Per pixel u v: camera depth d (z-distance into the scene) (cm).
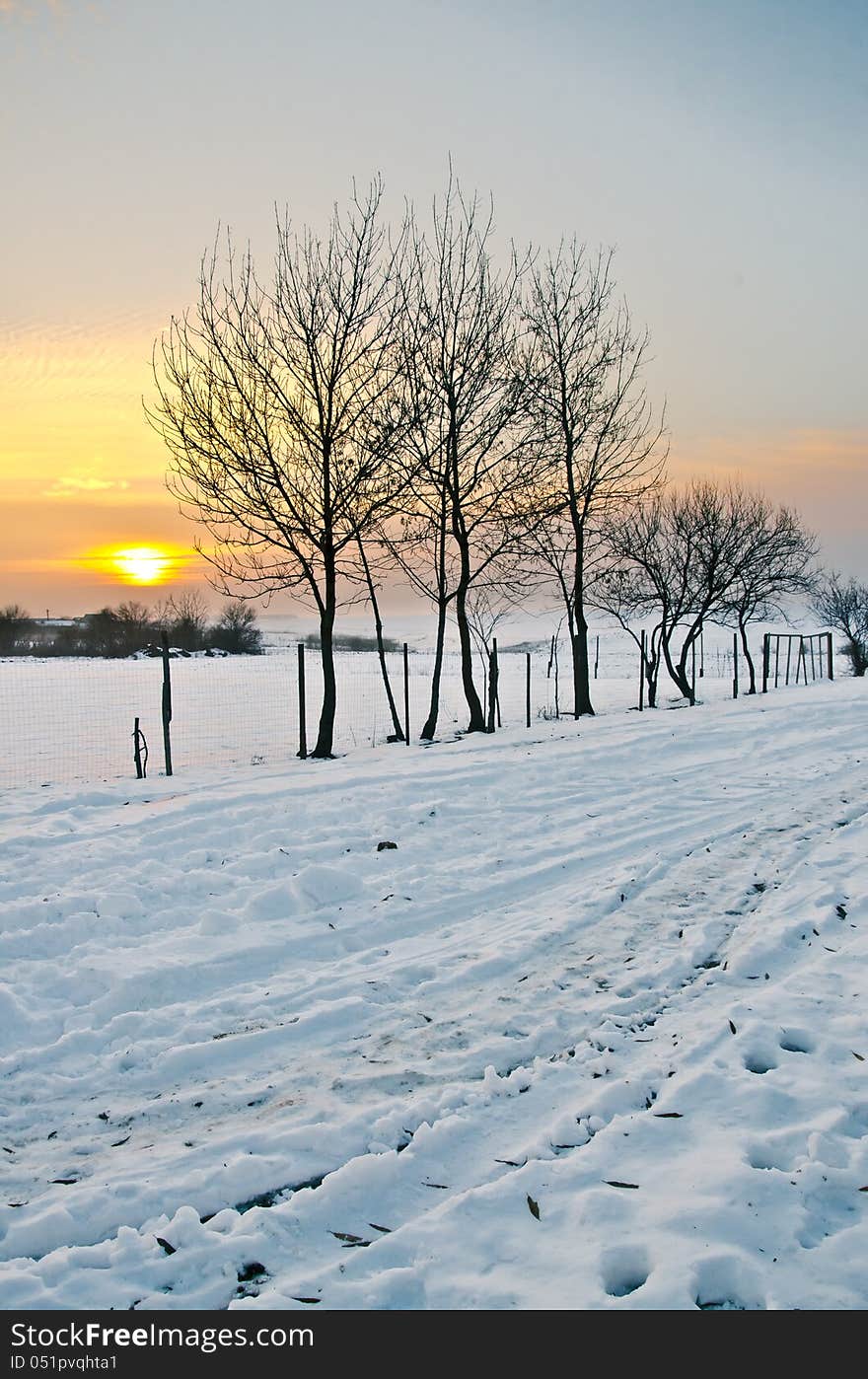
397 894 701
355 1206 324
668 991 516
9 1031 478
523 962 564
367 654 5600
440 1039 463
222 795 975
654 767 1259
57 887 683
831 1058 424
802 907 646
